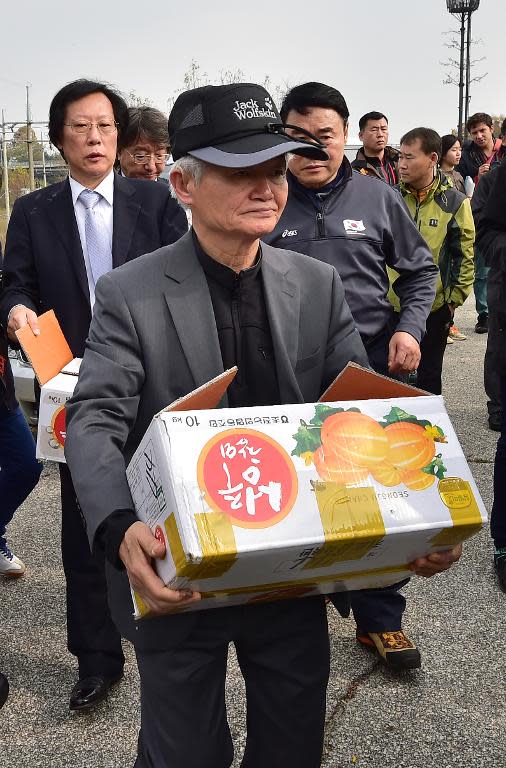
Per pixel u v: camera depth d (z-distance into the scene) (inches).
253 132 72.5
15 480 154.2
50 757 114.8
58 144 126.8
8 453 152.0
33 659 139.0
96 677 124.8
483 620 145.9
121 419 74.7
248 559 62.3
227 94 72.9
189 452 63.1
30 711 125.0
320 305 81.9
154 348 75.7
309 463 65.6
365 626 132.5
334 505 64.8
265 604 76.0
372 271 138.1
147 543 65.0
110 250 127.0
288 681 77.9
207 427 64.4
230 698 124.6
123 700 126.3
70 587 124.3
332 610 150.7
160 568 65.0
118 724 121.2
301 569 67.5
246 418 65.6
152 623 74.0
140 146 177.2
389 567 72.8
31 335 111.9
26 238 128.0
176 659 74.4
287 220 137.9
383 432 68.5
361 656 134.9
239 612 75.2
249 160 70.9
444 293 216.7
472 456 226.1
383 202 140.2
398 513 66.1
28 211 128.8
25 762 113.9
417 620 146.3
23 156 1453.0
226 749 78.3
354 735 115.6
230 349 77.9
